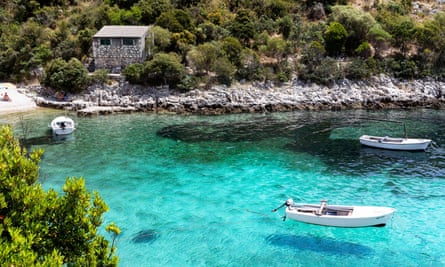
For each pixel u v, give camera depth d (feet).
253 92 220.23
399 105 218.18
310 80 228.02
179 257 86.02
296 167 135.54
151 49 236.02
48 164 137.69
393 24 250.78
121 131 178.29
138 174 130.31
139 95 218.38
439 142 159.43
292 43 245.86
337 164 137.80
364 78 230.27
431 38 238.27
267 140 164.96
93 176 128.26
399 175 127.65
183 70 222.07
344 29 245.04
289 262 84.02
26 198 44.65
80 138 167.53
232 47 230.48
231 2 286.46
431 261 83.87
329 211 96.73
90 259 46.98
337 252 87.25
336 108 216.95
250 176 128.47
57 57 242.37
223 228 97.55
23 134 170.50
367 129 178.19
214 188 119.75
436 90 225.97
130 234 94.73
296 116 203.62
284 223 99.71
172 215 103.76
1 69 244.83
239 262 84.12
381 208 95.76
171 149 154.71
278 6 275.39
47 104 216.54
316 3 281.33
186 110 211.82
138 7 269.03
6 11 284.00
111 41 230.68
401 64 235.20
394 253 86.63
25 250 38.45
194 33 249.55
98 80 222.89
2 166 46.11
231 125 187.93
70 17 273.75
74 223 47.78
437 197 111.65
